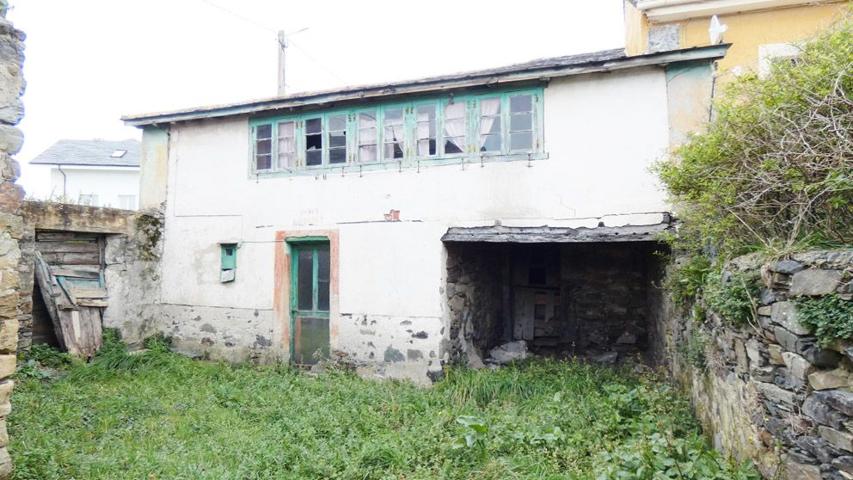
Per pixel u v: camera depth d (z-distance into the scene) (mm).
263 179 8047
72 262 7723
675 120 5941
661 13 7496
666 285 5520
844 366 2312
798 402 2516
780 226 3199
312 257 7895
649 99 6062
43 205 7090
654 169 4941
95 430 4891
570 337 9195
